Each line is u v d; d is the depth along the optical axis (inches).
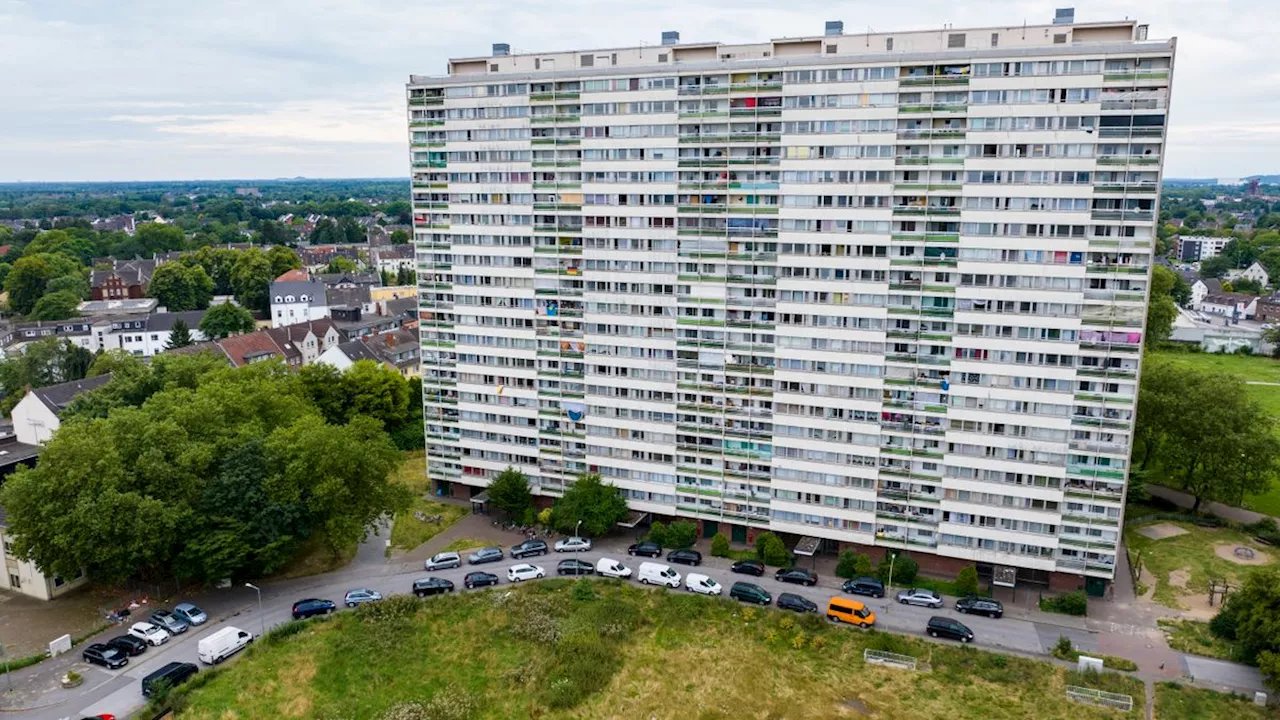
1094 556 3398.1
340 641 3196.4
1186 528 4197.8
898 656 3095.5
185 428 3713.1
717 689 2947.8
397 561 3907.5
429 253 4330.7
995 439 3454.7
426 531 4212.6
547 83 3909.9
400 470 5068.9
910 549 3673.7
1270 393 6983.3
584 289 4040.4
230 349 6835.6
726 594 3575.3
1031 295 3312.0
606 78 3801.7
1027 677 2970.0
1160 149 3058.6
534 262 4114.2
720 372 3858.3
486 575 3654.0
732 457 3907.5
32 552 3255.4
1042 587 3582.7
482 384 4375.0
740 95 3585.1
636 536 4151.1
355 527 3592.5
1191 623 3297.2
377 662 3095.5
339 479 3595.0
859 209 3496.6
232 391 4185.5
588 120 3875.5
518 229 4114.2
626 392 4062.5
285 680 2979.8
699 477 3993.6
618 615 3373.5
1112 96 3090.6
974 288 3385.8
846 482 3722.9
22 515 3228.3
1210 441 4180.6
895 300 3508.9
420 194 4276.6
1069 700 2842.0
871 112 3410.4
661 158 3777.1
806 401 3722.9
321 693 2925.7
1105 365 3260.3
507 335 4256.9
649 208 3838.6
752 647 3198.8
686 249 3809.1
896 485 3644.2
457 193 4197.8
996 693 2896.2
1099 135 3122.5
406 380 5821.9
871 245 3503.9
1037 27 3361.2
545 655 3139.8
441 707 2812.5
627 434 4101.9
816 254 3599.9
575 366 4141.2
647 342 3966.5
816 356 3673.7
